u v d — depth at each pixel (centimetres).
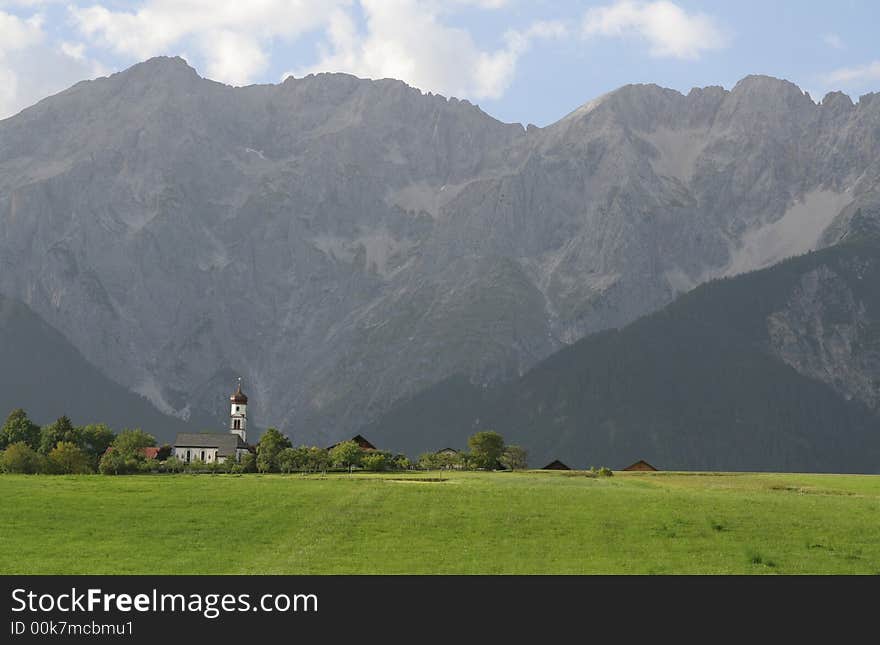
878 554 10112
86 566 9356
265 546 10288
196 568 9294
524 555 9919
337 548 10188
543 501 13138
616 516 11894
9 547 10144
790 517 11944
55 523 11425
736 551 10162
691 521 11594
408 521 11594
